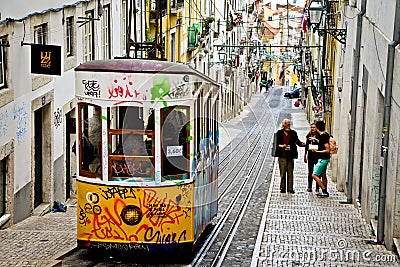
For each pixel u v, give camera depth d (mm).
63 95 18281
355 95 19094
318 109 38906
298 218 15953
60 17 17750
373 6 16750
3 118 13742
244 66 65812
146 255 11617
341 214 16797
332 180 25109
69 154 19609
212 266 11531
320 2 29703
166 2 30562
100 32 21641
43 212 16531
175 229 11250
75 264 11156
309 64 56281
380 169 13680
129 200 11109
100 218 11195
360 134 18297
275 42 113500
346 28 23469
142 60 11461
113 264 11336
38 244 12188
